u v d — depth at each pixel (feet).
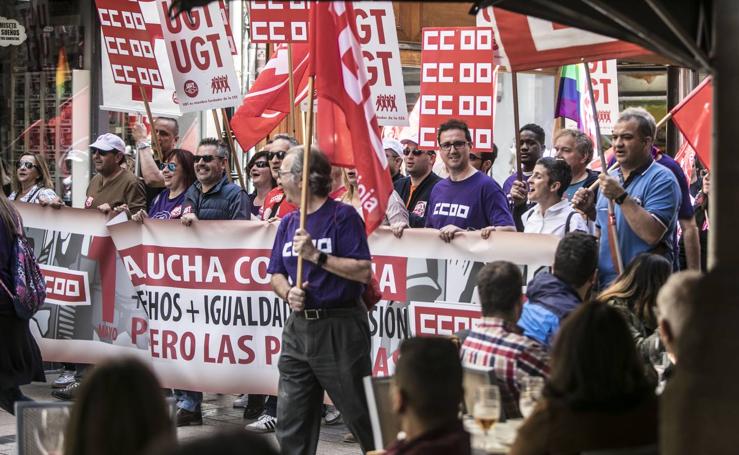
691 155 37.88
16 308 25.31
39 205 30.58
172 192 31.22
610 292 20.10
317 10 20.16
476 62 29.53
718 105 14.30
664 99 53.78
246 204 30.30
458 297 25.85
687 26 15.48
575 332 12.69
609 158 33.45
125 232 29.07
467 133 27.32
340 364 21.21
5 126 46.98
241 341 28.04
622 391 12.50
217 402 32.94
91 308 30.07
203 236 28.19
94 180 34.24
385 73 29.76
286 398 21.76
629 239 24.08
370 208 20.52
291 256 21.62
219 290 28.12
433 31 29.81
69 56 45.98
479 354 17.07
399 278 26.30
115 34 32.42
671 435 9.86
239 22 49.96
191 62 31.22
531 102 56.03
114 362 10.80
